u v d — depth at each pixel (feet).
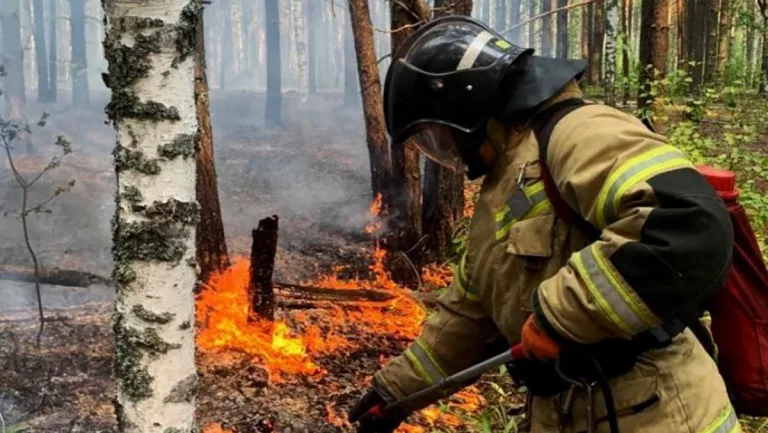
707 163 21.30
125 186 6.80
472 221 6.47
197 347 14.08
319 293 17.16
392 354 14.79
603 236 5.23
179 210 6.86
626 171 5.21
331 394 12.70
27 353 13.69
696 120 23.85
